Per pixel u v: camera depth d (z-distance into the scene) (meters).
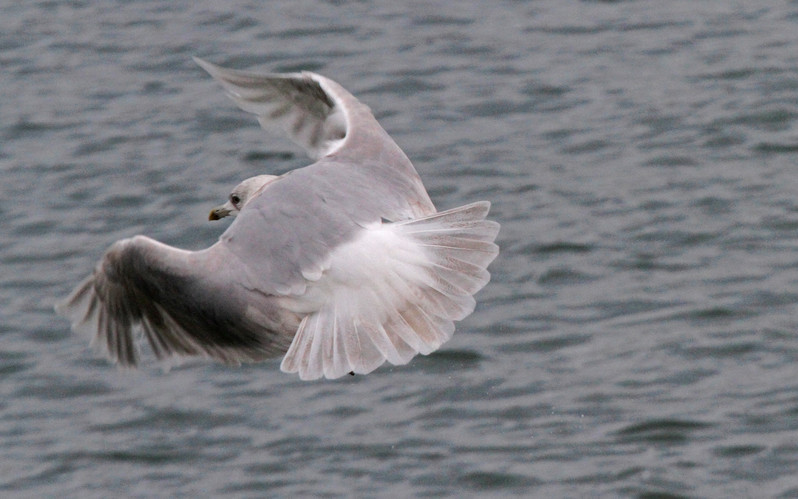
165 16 26.03
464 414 14.29
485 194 18.83
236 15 25.91
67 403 14.89
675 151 19.98
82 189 19.45
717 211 18.08
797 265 16.64
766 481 13.11
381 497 13.11
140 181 19.62
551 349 15.26
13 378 15.27
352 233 7.91
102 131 21.41
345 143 8.66
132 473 13.80
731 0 26.19
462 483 13.24
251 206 8.11
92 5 26.77
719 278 16.47
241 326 8.00
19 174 20.05
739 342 15.17
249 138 20.98
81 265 17.38
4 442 14.29
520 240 17.50
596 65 23.34
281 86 9.53
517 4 26.36
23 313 16.38
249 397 14.86
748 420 13.95
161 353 8.59
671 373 14.71
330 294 7.84
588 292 16.33
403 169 8.59
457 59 23.70
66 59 24.30
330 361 7.68
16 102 22.62
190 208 18.73
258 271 7.87
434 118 21.45
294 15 25.83
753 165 19.44
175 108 22.17
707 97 21.77
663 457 13.48
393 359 7.68
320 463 13.64
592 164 19.72
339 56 23.92
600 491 13.05
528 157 19.97
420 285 7.83
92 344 8.72
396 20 25.53
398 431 14.09
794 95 21.59
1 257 17.66
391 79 22.92
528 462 13.48
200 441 14.16
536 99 22.03
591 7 26.05
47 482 13.73
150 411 14.66
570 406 14.29
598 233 17.62
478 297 16.27
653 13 25.64
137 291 8.41
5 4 26.88
